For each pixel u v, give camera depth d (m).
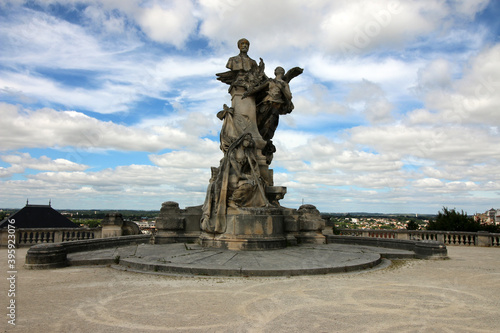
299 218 14.32
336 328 4.75
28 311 5.50
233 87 15.05
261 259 9.82
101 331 4.62
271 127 15.22
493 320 5.11
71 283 7.53
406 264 10.41
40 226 25.17
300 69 14.99
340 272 8.77
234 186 12.50
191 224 14.47
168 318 5.16
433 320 5.10
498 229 29.50
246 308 5.65
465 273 8.95
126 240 13.77
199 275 8.34
